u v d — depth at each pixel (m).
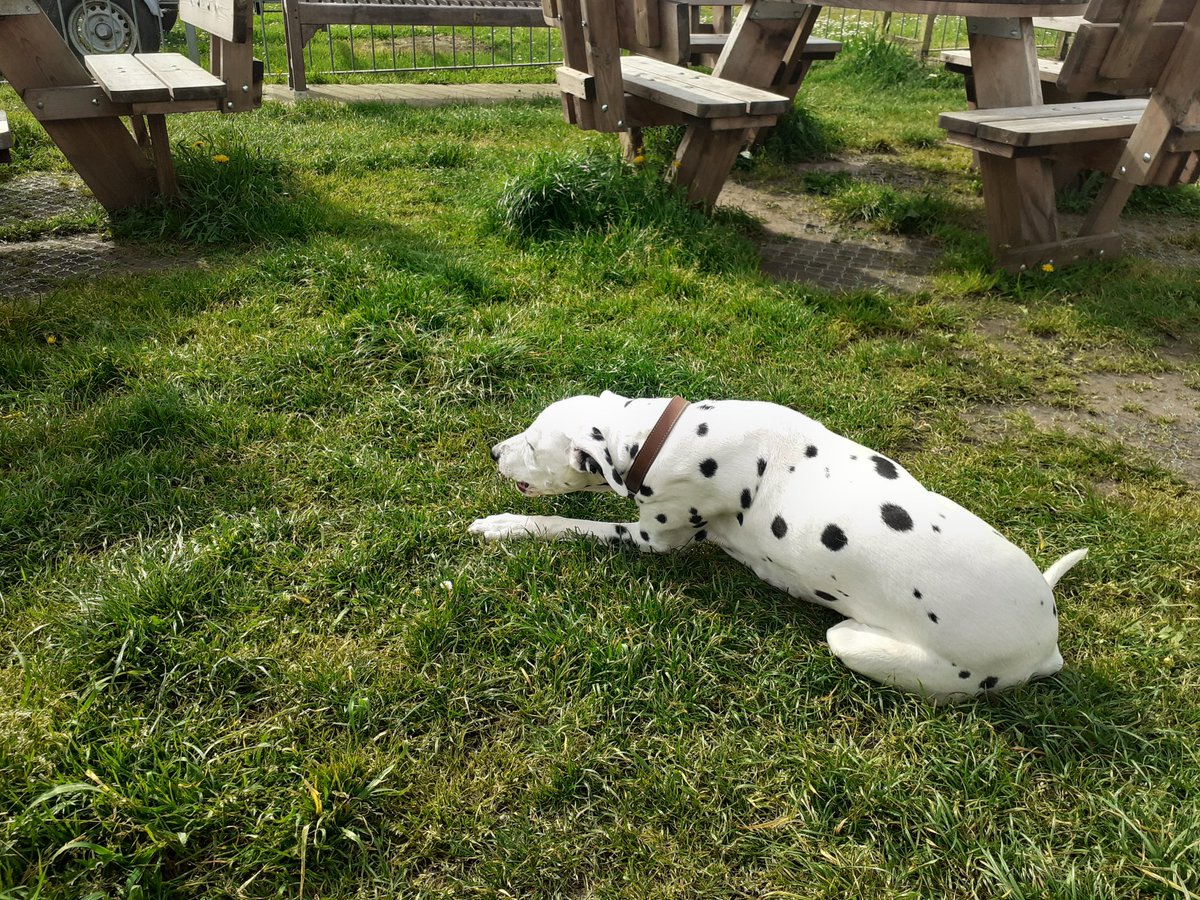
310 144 3.30
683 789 1.12
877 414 1.85
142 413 1.68
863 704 1.24
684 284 2.32
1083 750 1.19
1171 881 1.02
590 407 1.46
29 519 1.46
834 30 6.08
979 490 1.65
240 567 1.40
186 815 1.04
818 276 2.57
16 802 1.03
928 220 2.95
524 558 1.43
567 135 3.71
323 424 1.75
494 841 1.06
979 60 2.96
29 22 2.29
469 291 2.24
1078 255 2.60
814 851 1.06
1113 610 1.41
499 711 1.22
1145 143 2.40
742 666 1.30
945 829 1.08
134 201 2.59
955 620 1.16
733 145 2.72
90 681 1.20
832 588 1.27
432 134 3.64
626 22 3.70
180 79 2.50
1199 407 1.96
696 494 1.38
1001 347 2.17
